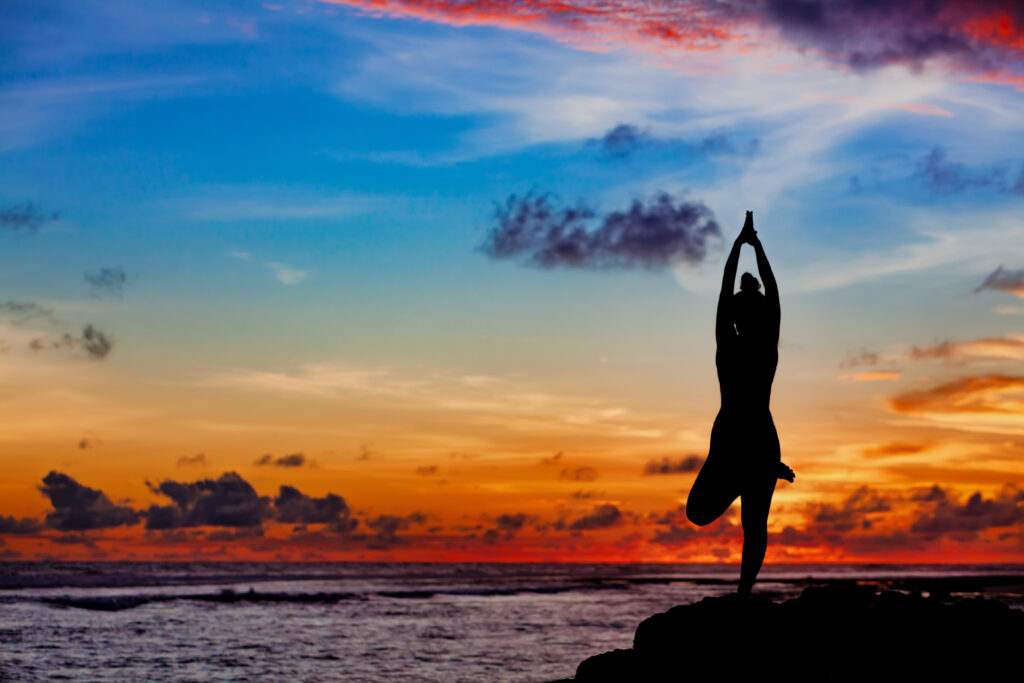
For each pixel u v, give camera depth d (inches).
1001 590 1797.5
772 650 283.6
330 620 1244.5
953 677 271.9
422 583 2245.3
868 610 291.3
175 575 2314.2
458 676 753.0
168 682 714.8
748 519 309.0
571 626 1181.7
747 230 321.7
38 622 1129.4
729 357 312.2
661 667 290.7
